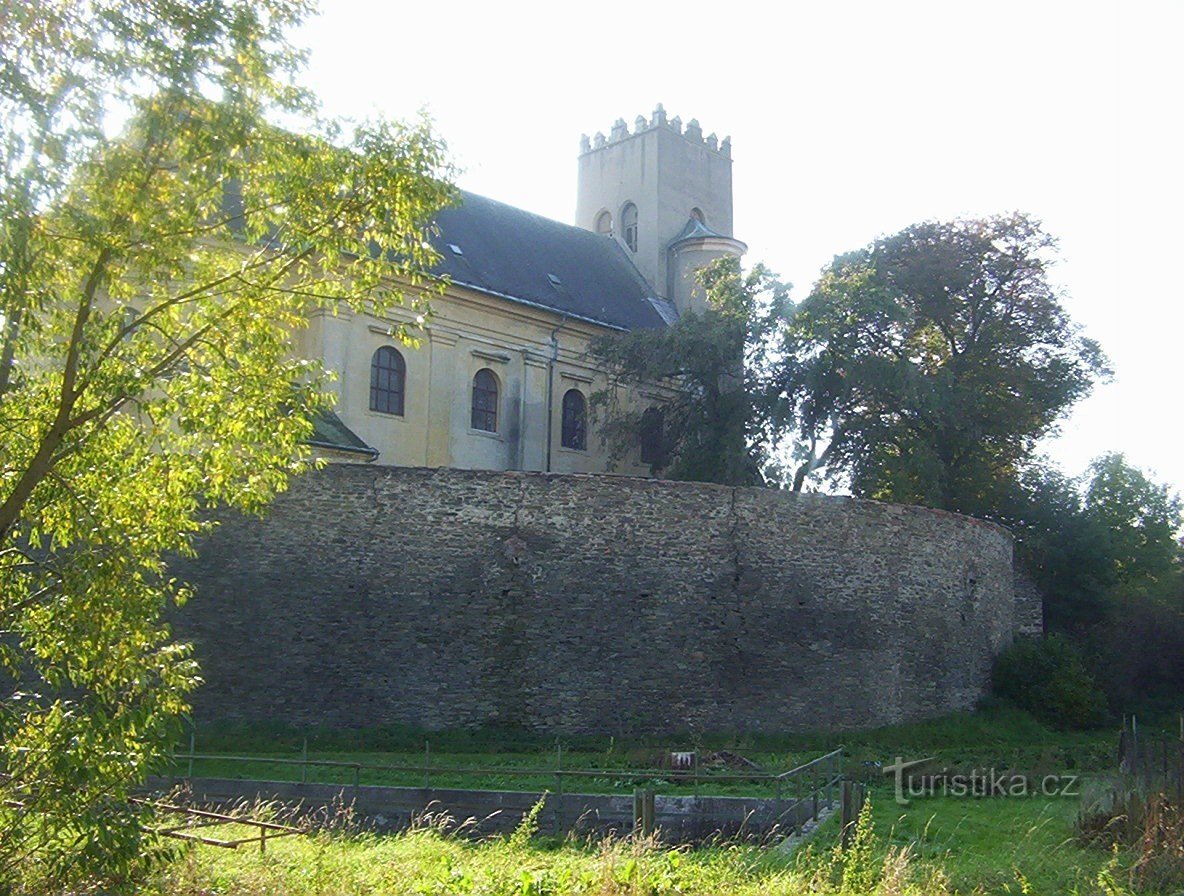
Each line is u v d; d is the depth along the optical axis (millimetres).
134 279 13148
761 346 38625
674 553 26422
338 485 24984
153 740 11844
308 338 36250
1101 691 35438
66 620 12328
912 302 43938
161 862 11828
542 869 12258
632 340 39844
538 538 25609
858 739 26953
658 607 26062
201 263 12844
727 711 26188
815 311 37969
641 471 43938
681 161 57344
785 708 26781
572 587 25625
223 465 13695
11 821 11297
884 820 16281
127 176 11805
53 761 11031
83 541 13164
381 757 21922
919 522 30297
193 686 13086
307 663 24203
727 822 17031
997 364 43875
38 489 13023
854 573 28438
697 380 40094
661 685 25766
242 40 12117
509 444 41281
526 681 25031
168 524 13570
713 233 54312
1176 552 54188
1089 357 44656
